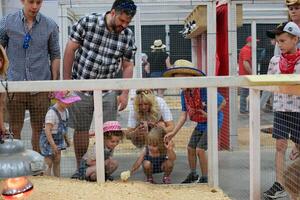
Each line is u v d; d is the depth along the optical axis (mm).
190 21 7637
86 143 4062
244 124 6887
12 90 3496
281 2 5898
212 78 3572
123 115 4367
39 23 4293
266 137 5078
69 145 4215
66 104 4039
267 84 2143
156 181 4156
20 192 2279
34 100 4055
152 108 4254
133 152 4355
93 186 3773
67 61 4301
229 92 5332
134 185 3877
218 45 6305
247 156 5086
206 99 3980
